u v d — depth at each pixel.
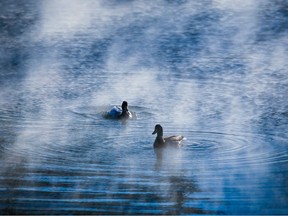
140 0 64.06
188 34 54.25
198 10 60.72
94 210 20.05
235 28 55.81
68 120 31.78
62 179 22.61
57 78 42.25
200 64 45.62
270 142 27.73
